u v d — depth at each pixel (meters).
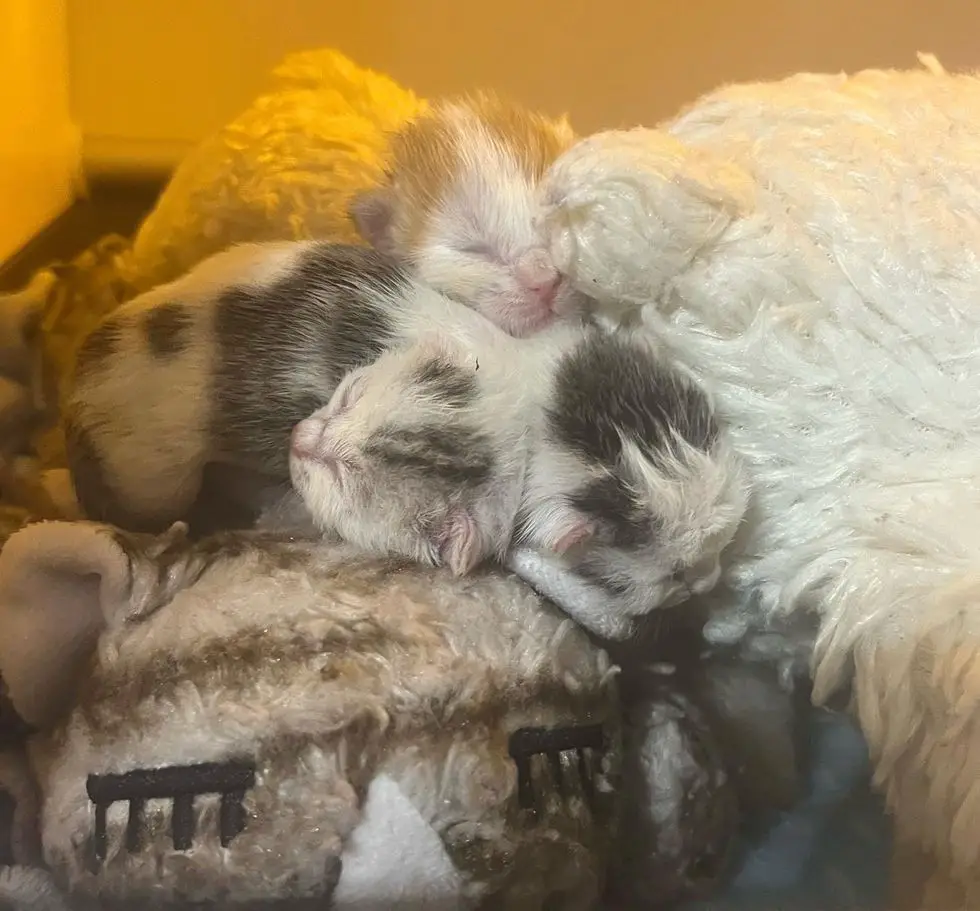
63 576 0.15
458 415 0.19
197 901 0.14
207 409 0.21
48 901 0.14
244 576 0.16
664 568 0.18
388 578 0.16
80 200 0.35
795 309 0.17
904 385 0.16
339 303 0.22
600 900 0.16
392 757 0.14
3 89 0.30
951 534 0.15
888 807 0.16
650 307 0.18
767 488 0.17
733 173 0.17
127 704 0.14
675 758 0.18
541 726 0.15
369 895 0.14
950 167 0.17
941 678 0.15
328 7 0.36
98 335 0.22
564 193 0.17
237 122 0.29
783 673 0.19
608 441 0.18
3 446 0.22
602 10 0.35
